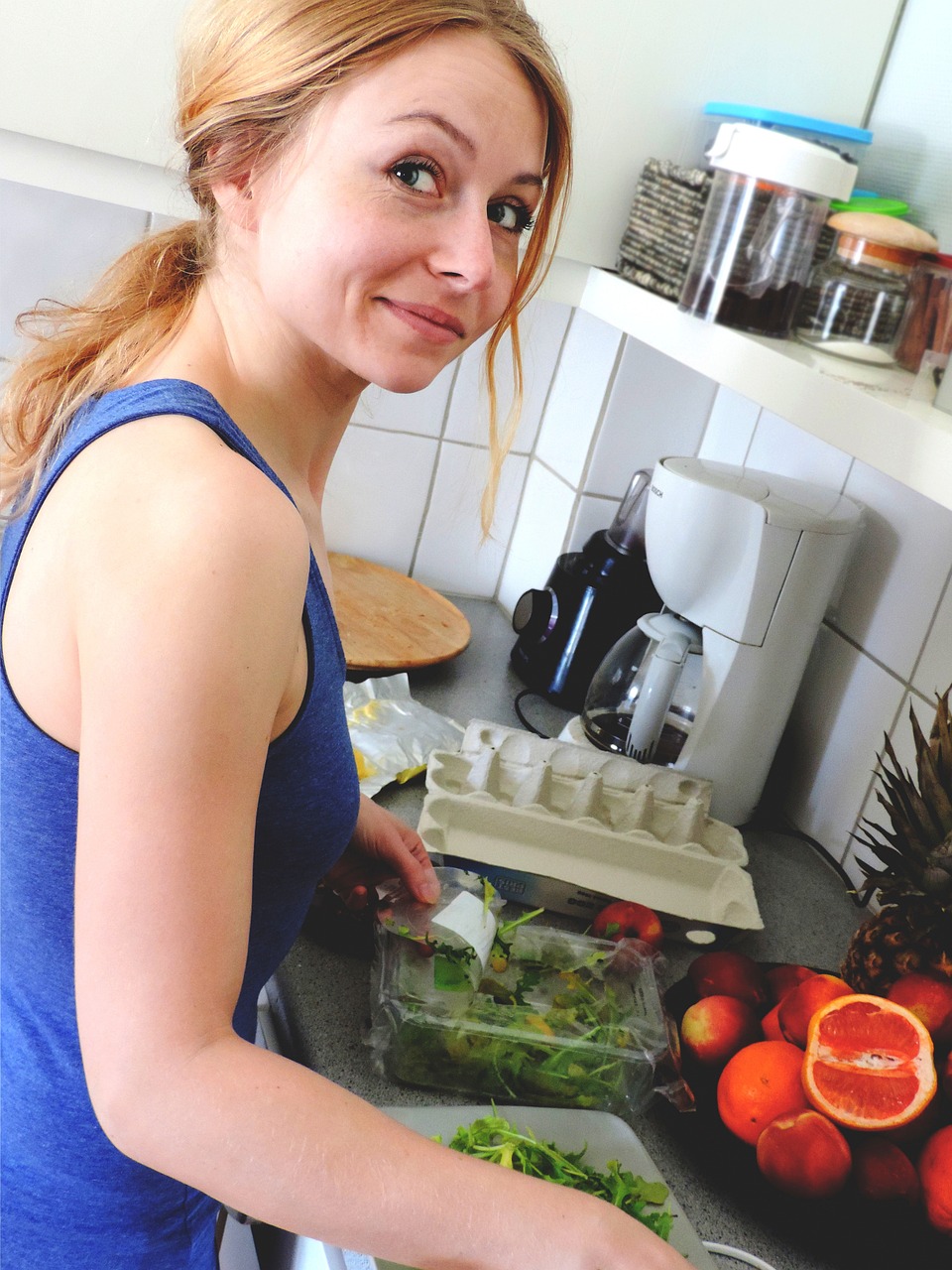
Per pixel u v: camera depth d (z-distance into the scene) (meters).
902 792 0.88
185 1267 0.75
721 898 1.10
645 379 1.55
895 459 0.74
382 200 0.58
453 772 1.19
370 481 1.71
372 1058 0.86
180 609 0.48
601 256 1.26
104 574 0.50
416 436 1.69
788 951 1.12
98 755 0.48
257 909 0.68
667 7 1.14
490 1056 0.84
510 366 1.68
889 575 1.23
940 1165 0.77
